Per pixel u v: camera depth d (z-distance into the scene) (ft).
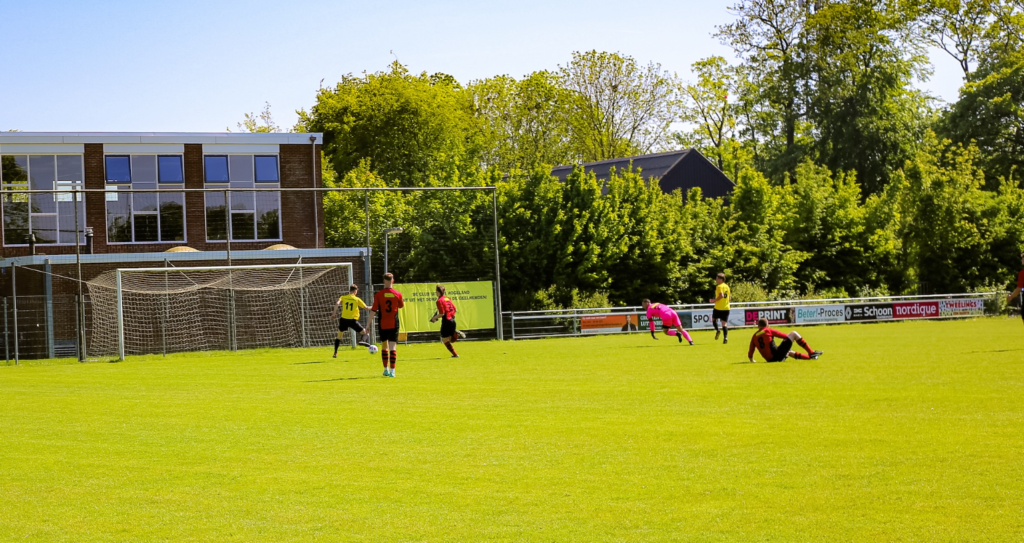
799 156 206.39
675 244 138.41
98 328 97.71
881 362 62.44
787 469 28.02
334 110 206.39
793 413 38.99
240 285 104.78
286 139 124.06
